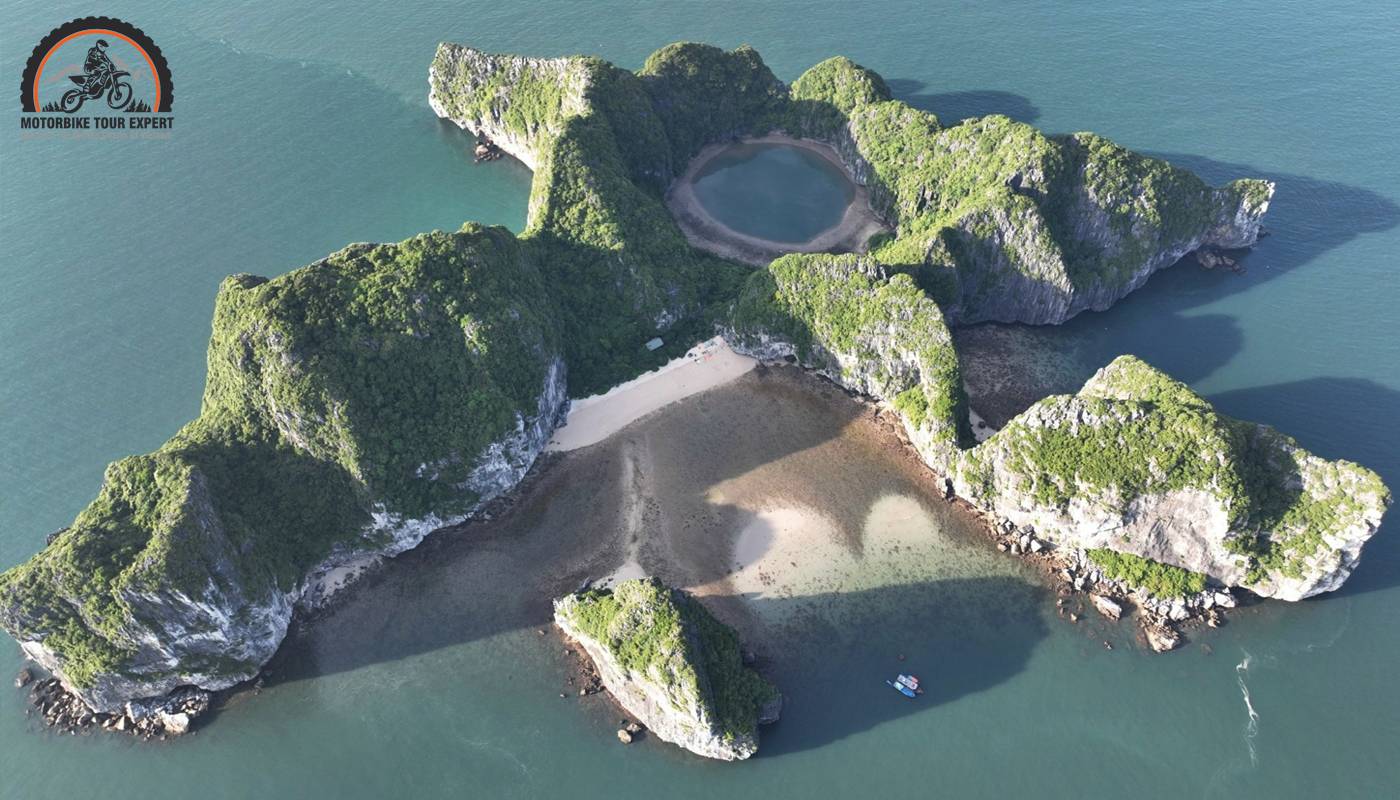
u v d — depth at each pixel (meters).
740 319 129.00
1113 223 135.12
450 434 106.06
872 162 153.12
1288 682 93.81
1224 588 100.44
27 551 107.94
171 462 97.00
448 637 100.00
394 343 105.12
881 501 112.25
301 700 95.19
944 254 127.88
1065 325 135.12
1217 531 96.94
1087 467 99.00
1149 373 110.62
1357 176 155.25
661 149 154.00
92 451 119.19
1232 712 91.94
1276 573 97.75
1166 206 136.38
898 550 106.94
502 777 89.00
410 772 89.62
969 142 140.75
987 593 102.44
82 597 87.81
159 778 89.69
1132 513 98.62
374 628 100.94
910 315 117.69
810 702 93.56
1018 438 103.00
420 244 110.94
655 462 117.25
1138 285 139.12
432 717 93.56
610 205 133.62
